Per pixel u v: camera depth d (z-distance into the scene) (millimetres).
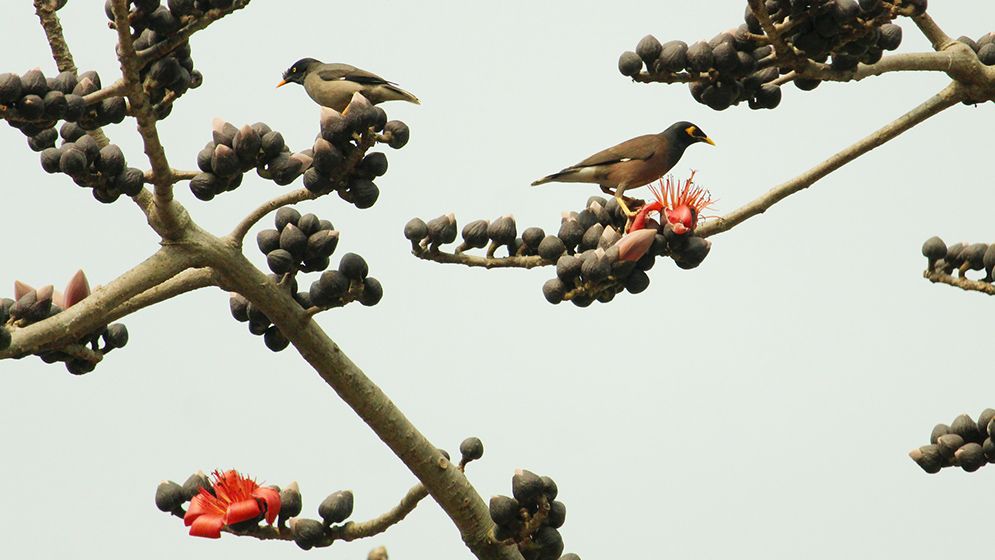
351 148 10625
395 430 11211
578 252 12195
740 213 13836
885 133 13922
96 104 10938
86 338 11906
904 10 12477
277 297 10977
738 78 12625
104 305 10570
